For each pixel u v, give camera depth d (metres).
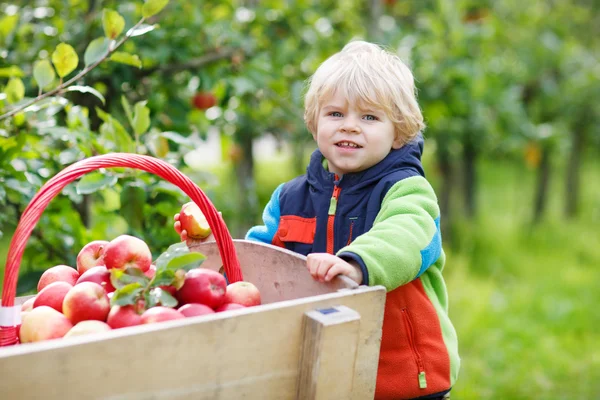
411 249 1.32
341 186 1.61
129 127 2.44
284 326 1.10
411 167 1.57
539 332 4.64
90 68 1.84
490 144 5.72
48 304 1.25
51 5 2.73
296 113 3.21
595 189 10.89
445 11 4.55
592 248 7.24
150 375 0.99
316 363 1.09
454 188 7.58
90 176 1.87
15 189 1.91
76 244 2.28
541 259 6.75
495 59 5.77
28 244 2.27
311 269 1.28
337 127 1.54
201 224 1.60
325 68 1.60
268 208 1.77
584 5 8.00
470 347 4.36
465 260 6.30
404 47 4.07
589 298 5.41
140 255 1.32
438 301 1.60
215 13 3.18
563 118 7.46
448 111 4.35
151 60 2.61
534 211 7.96
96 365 0.95
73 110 2.10
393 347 1.50
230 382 1.06
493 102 5.13
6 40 2.47
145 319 1.14
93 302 1.18
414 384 1.49
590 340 4.55
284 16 3.30
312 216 1.67
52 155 2.20
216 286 1.28
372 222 1.51
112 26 1.87
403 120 1.57
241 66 2.80
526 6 6.42
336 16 3.92
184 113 2.67
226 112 3.26
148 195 2.11
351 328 1.12
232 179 5.80
